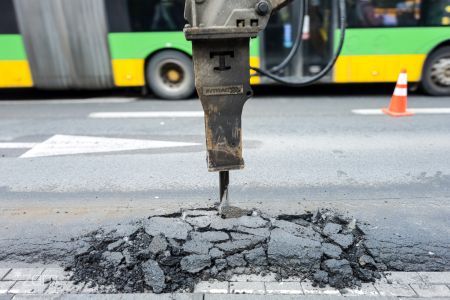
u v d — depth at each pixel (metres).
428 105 7.69
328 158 5.11
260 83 8.56
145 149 5.57
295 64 8.44
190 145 5.70
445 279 2.72
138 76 8.63
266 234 3.11
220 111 2.78
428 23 7.95
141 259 2.87
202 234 3.12
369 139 5.82
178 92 8.83
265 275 2.73
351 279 2.69
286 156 5.20
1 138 6.19
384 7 7.93
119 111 7.89
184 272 2.75
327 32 8.20
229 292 2.60
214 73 2.65
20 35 8.40
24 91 10.32
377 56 8.19
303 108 7.79
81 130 6.57
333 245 3.00
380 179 4.44
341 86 9.99
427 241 3.17
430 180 4.39
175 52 8.52
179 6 8.16
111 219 3.63
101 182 4.50
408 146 5.48
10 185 4.47
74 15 8.25
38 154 5.45
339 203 3.86
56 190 4.32
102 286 2.67
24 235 3.39
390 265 2.87
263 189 4.23
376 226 3.39
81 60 8.52
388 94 8.92
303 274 2.74
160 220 3.38
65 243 3.25
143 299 2.54
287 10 8.17
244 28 2.47
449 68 8.27
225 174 3.22
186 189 4.26
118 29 8.33
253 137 6.03
